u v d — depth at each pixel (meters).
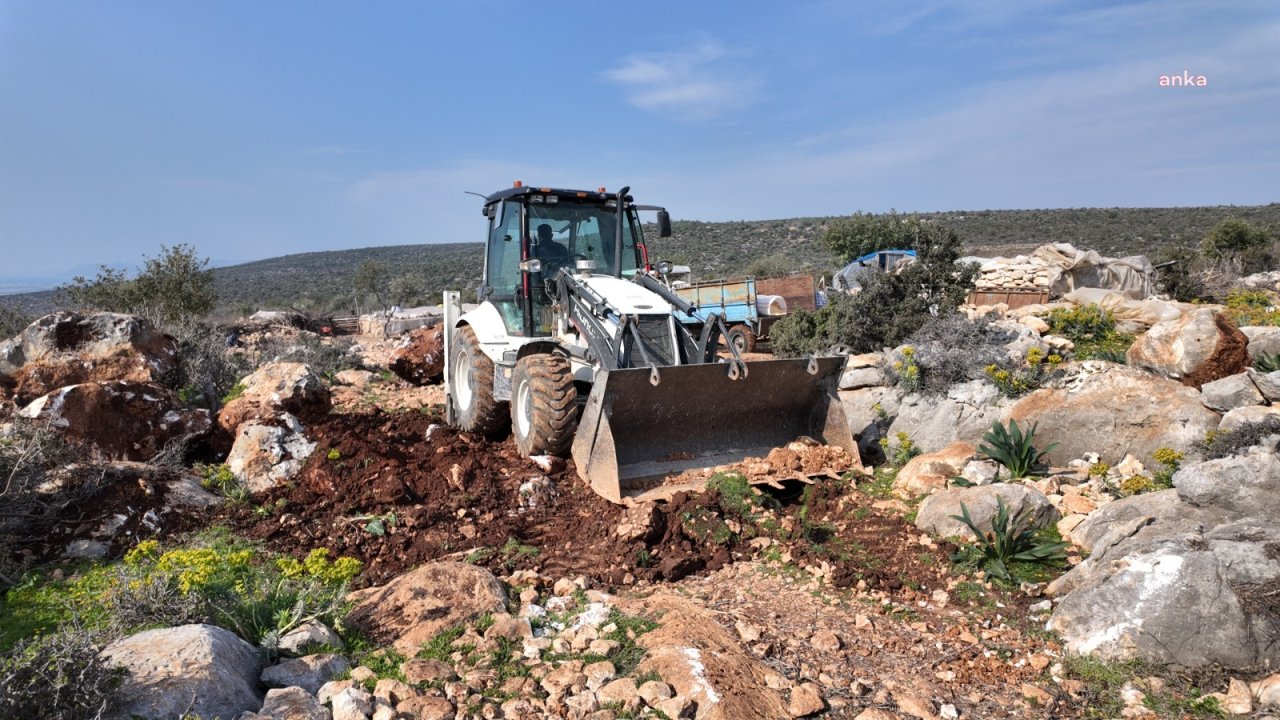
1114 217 55.88
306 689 3.45
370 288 43.31
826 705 3.52
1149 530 4.63
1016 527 5.28
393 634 4.06
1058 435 6.85
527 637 4.02
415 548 5.39
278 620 3.97
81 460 5.59
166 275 17.53
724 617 4.39
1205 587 3.79
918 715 3.44
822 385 7.05
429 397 11.52
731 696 3.39
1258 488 4.65
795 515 5.97
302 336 18.91
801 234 65.00
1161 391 6.50
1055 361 7.70
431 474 6.69
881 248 27.64
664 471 6.48
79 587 4.50
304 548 5.36
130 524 5.39
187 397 8.27
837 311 9.60
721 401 6.71
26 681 2.89
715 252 58.62
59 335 7.44
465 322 8.78
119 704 2.96
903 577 4.98
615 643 3.86
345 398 11.27
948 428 7.37
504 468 6.95
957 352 7.86
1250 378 6.11
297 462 6.63
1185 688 3.59
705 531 5.57
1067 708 3.52
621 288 7.37
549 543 5.59
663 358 6.93
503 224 8.39
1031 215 60.94
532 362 6.98
